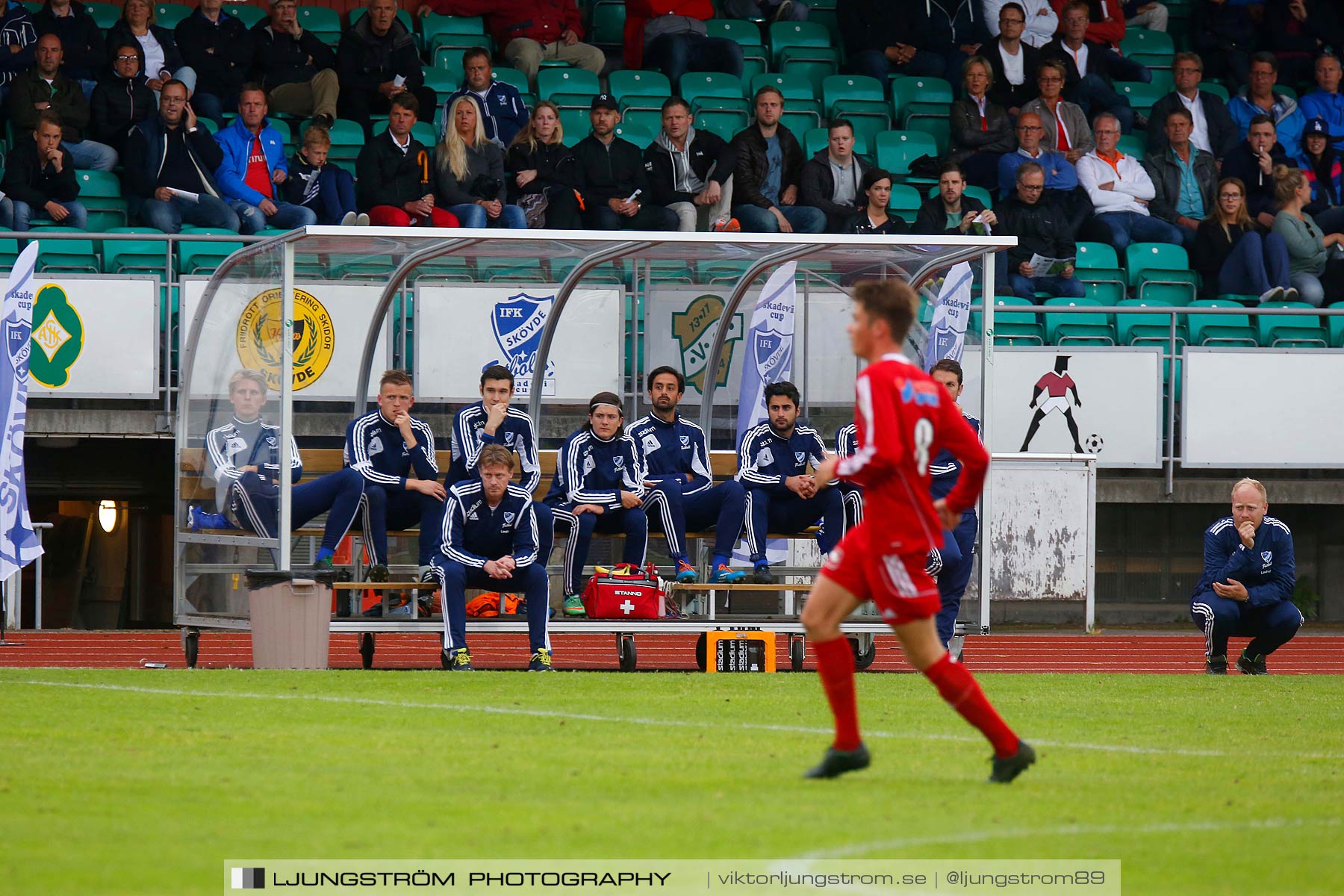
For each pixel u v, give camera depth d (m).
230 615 29.05
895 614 14.32
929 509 14.16
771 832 12.42
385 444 30.00
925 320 32.16
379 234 28.20
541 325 34.59
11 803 13.26
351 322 33.31
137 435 37.66
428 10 52.66
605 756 16.14
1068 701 22.81
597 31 55.66
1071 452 40.78
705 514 31.12
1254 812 13.71
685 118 45.34
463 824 12.61
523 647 36.91
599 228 44.25
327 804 13.37
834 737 17.69
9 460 31.73
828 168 45.44
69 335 36.69
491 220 42.91
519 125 46.69
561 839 12.11
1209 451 41.47
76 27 45.56
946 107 51.91
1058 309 41.38
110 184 43.16
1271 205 49.16
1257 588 29.64
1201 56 56.16
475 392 34.41
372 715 19.20
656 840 12.11
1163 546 44.25
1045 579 38.81
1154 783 15.15
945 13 54.00
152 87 44.75
